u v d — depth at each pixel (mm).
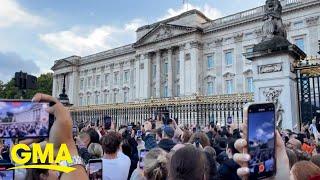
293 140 7613
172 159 2818
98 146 7328
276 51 13008
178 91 69812
